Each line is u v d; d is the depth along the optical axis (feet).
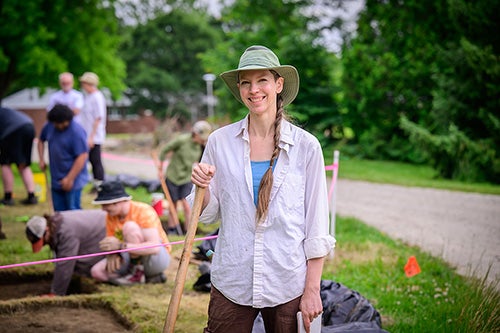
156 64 172.96
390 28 55.26
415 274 16.84
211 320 8.55
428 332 12.48
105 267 16.92
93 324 13.92
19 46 50.57
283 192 8.11
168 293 16.02
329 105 56.70
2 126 29.96
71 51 54.90
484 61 40.29
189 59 174.40
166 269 18.53
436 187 38.40
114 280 16.80
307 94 56.18
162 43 171.01
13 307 14.62
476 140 43.91
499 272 17.31
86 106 30.50
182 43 173.58
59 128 21.77
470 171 42.50
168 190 24.94
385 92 63.72
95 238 17.22
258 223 8.05
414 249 20.66
